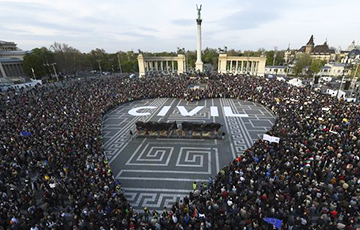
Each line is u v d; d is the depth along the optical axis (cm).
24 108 4109
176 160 2873
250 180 1961
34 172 2338
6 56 12112
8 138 2789
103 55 16200
